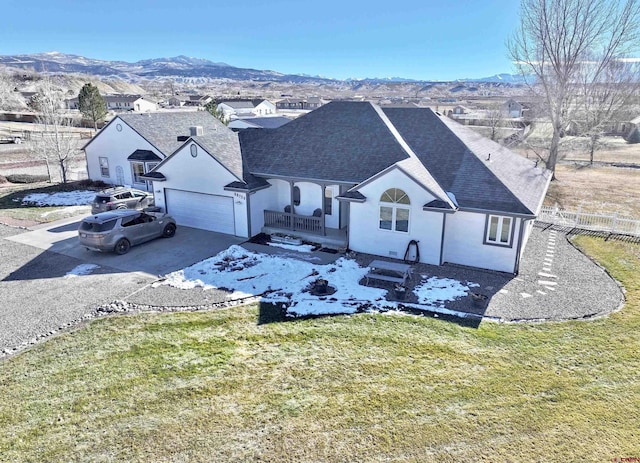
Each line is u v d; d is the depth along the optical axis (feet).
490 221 52.95
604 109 129.08
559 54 113.50
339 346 36.37
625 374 32.65
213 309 43.45
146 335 38.34
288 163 67.67
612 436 26.18
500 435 26.23
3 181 106.73
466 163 59.36
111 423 27.35
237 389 30.68
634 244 64.08
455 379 31.81
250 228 65.87
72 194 94.38
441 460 24.41
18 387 31.04
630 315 42.39
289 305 44.27
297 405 28.96
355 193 57.41
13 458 24.53
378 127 67.26
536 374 32.53
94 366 33.58
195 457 24.68
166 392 30.32
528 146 141.49
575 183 115.65
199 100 481.87
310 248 61.36
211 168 66.44
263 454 24.86
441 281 50.57
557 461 24.31
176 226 69.36
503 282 50.42
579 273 53.26
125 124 97.60
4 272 52.54
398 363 33.83
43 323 40.60
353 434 26.32
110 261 56.34
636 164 148.56
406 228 56.03
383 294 46.98
